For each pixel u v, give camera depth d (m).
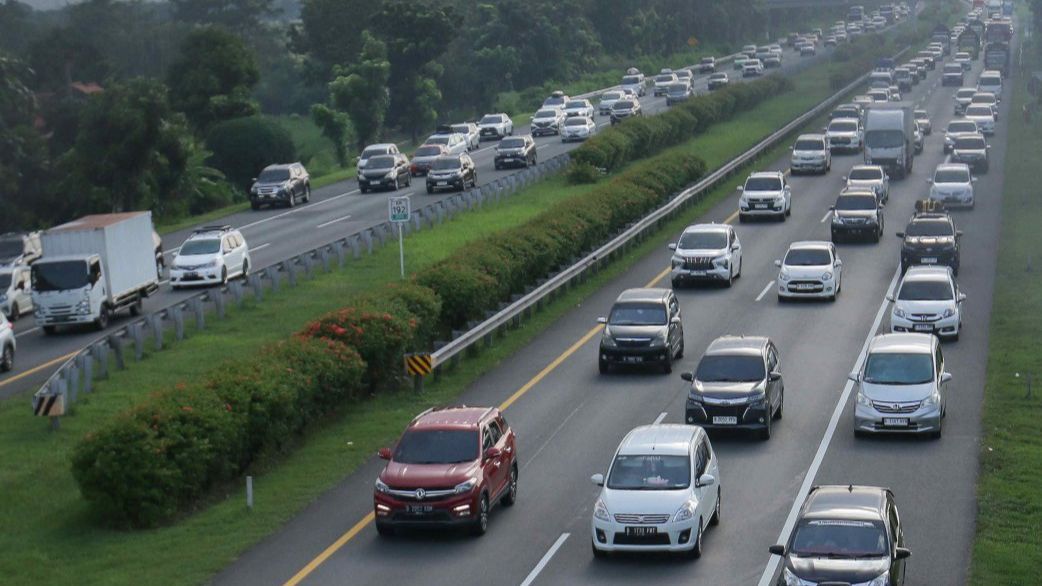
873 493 32.75
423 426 39.19
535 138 164.25
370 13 197.25
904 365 47.59
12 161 116.75
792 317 67.81
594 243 83.44
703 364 48.59
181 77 149.88
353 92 170.50
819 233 92.56
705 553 35.66
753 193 97.75
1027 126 157.12
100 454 39.91
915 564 33.97
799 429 48.44
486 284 65.25
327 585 33.91
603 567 34.78
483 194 107.75
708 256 75.56
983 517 37.56
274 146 137.00
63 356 64.38
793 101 189.75
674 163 108.12
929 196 105.25
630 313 58.59
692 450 36.81
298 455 47.06
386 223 93.00
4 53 128.88
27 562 36.81
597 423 49.84
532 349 62.78
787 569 30.31
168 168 119.75
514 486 41.28
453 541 37.44
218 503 42.31
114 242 71.94
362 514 40.09
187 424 42.03
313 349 50.38
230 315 71.25
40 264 69.25
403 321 56.34
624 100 169.25
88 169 115.62
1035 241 86.62
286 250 92.38
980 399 51.34
